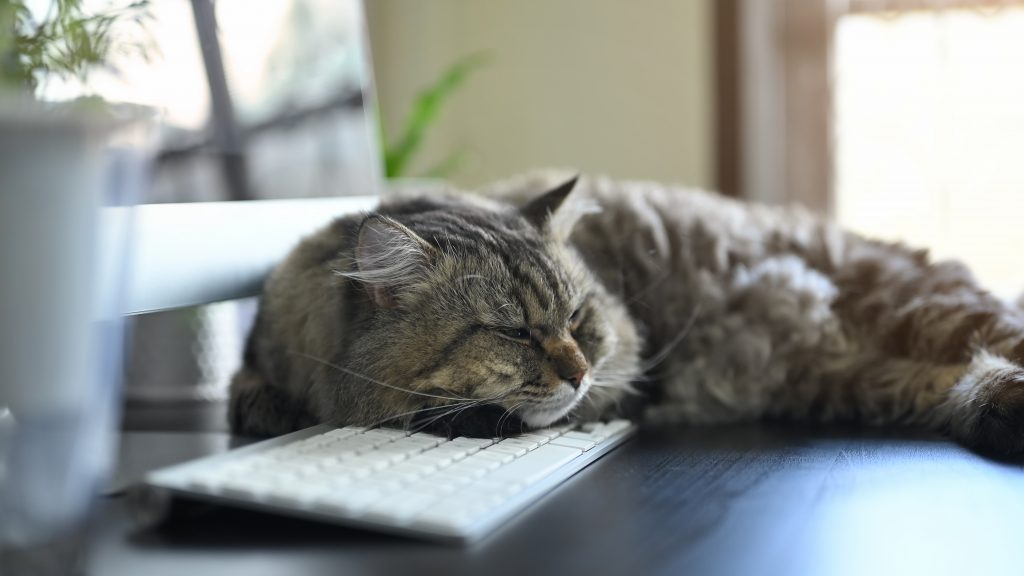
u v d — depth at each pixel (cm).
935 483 101
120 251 71
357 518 80
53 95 97
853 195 301
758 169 307
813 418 160
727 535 82
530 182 203
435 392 126
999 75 283
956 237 292
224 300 135
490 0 348
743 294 168
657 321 172
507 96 348
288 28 153
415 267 130
